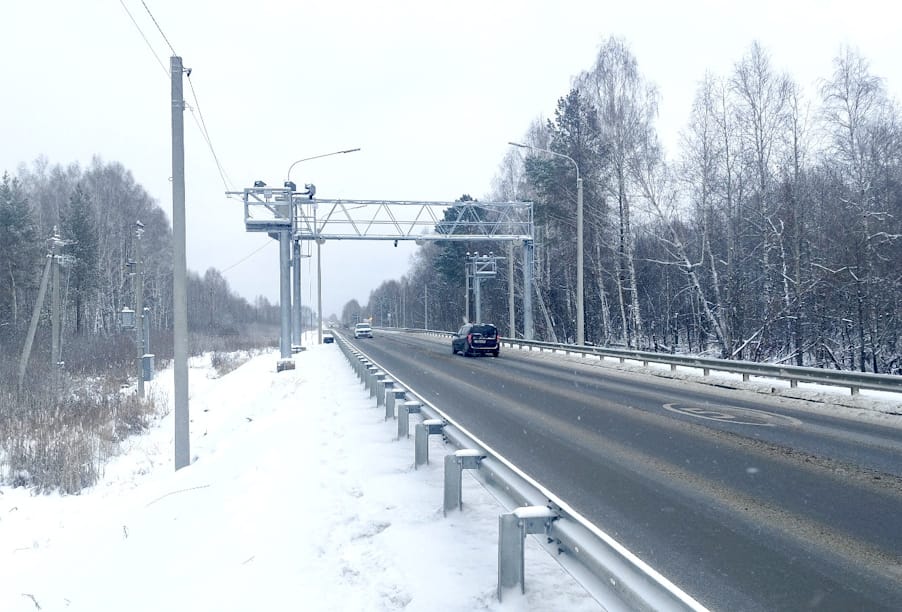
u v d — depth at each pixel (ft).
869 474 29.48
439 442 37.11
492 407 52.90
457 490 22.91
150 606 16.89
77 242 188.96
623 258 148.97
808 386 59.98
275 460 32.89
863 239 111.55
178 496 30.14
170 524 25.30
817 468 30.71
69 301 194.70
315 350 177.68
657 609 10.19
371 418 46.19
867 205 115.24
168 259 266.98
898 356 115.34
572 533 14.32
